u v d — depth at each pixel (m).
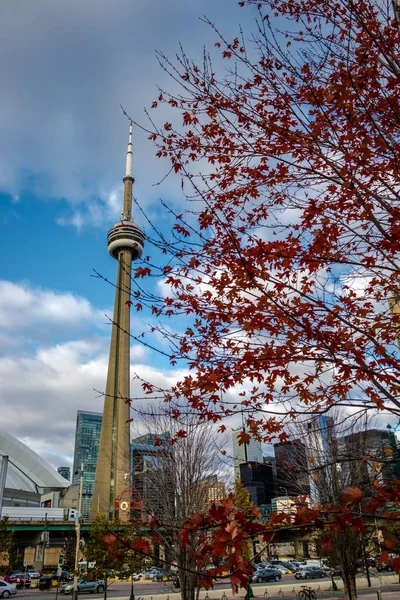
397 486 4.73
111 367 147.38
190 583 17.36
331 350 6.32
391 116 6.83
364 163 6.66
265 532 4.41
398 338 8.26
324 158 6.95
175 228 7.68
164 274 7.18
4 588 44.59
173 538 15.46
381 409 6.53
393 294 8.84
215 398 7.19
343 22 7.34
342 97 6.41
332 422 15.73
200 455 21.06
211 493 20.84
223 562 4.73
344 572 19.09
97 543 30.92
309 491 16.73
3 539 49.78
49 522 94.94
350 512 4.44
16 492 139.00
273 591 41.91
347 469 15.34
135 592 47.06
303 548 76.06
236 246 6.02
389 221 7.17
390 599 31.12
